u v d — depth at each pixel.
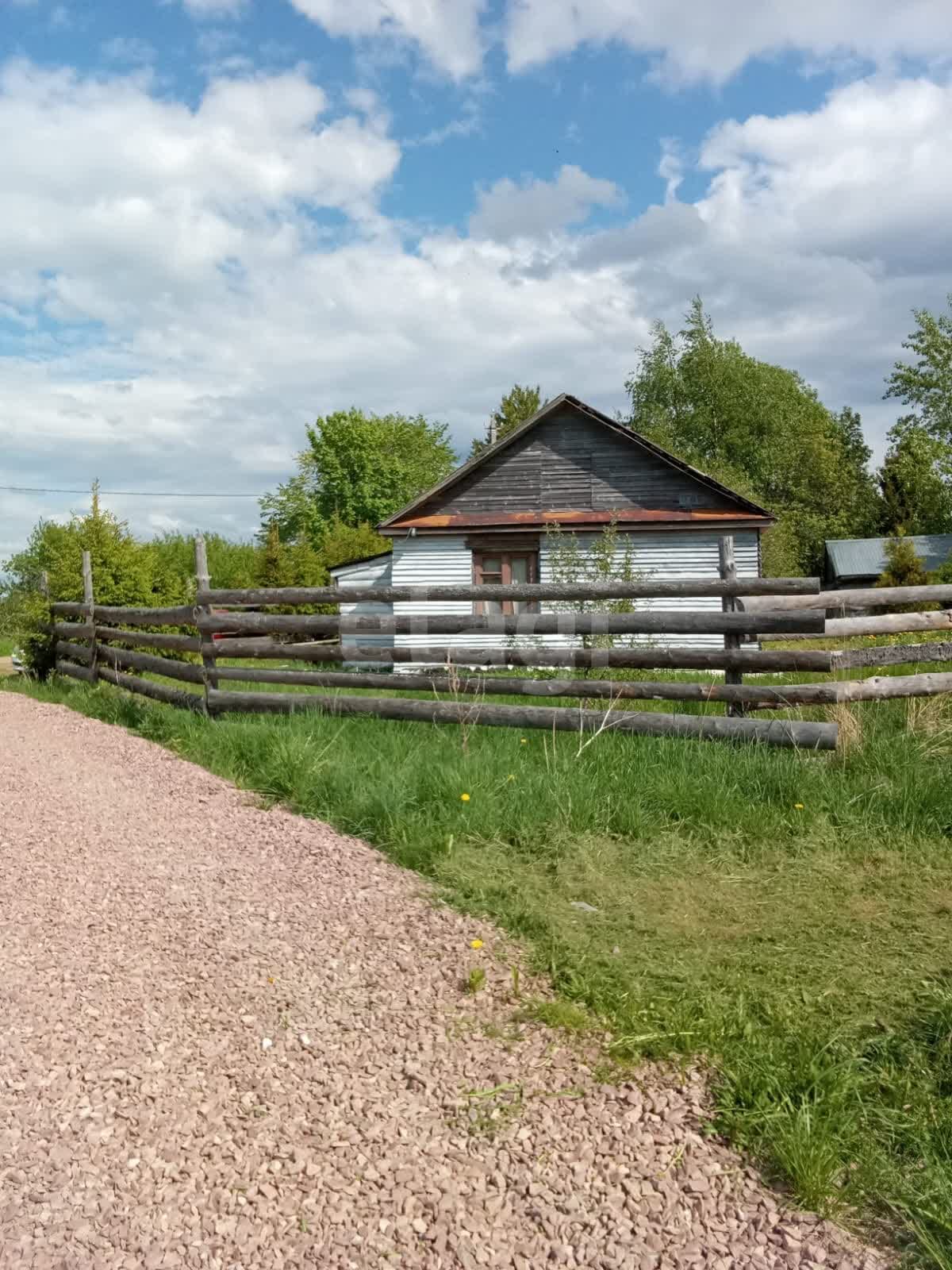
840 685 6.61
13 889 4.61
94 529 13.99
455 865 4.86
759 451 51.31
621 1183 2.58
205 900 4.48
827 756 6.22
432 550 19.84
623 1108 2.89
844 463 60.06
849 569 43.59
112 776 6.93
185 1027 3.33
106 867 4.93
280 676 8.55
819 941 4.00
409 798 5.70
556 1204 2.50
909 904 4.38
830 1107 2.82
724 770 6.00
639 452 19.64
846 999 3.51
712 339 52.31
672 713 7.42
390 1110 2.88
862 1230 2.45
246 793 6.37
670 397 52.72
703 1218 2.46
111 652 11.56
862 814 5.46
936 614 7.05
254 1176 2.59
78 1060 3.11
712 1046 3.19
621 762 6.25
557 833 5.27
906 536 43.72
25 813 5.95
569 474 19.97
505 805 5.58
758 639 10.99
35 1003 3.47
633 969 3.74
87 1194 2.52
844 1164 2.67
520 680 7.49
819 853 5.04
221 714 8.83
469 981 3.64
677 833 5.31
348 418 63.84
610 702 7.13
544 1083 3.02
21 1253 2.31
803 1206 2.51
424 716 7.63
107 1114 2.84
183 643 9.33
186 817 5.83
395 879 4.77
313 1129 2.79
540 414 19.67
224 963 3.82
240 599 8.80
